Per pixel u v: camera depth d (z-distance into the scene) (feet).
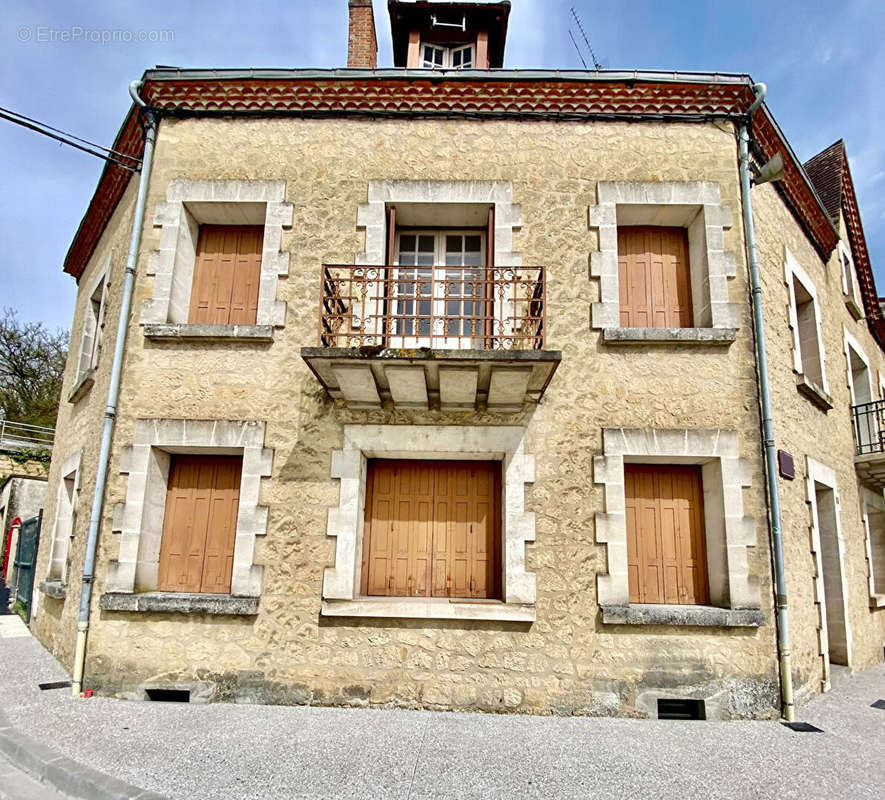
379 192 21.44
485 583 19.47
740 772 13.30
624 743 15.03
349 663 18.02
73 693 18.06
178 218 21.42
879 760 14.24
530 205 21.33
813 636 20.68
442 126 22.09
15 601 38.65
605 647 18.02
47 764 12.93
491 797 11.76
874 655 27.84
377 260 20.94
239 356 20.35
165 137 22.21
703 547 19.70
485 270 18.84
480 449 19.38
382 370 17.38
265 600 18.52
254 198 21.52
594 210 21.18
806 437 23.25
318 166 21.85
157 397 20.11
